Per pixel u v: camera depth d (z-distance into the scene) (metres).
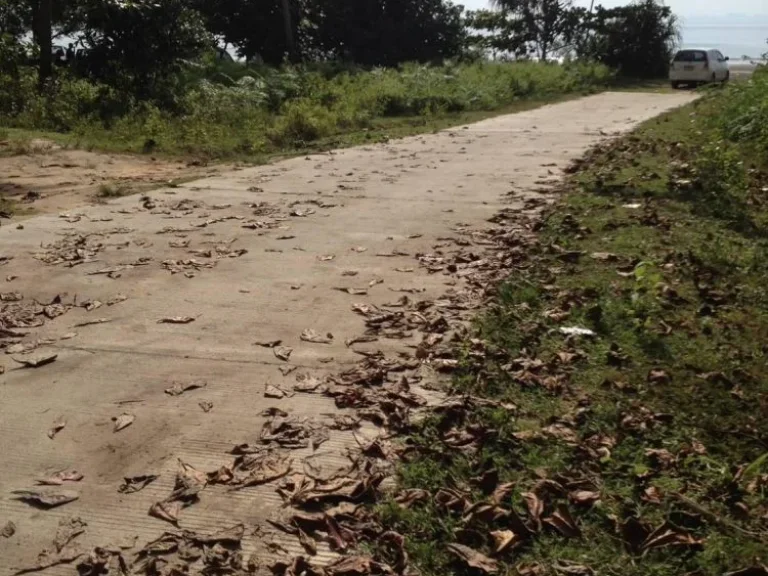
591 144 12.74
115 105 16.48
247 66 24.20
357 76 23.80
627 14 37.81
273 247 6.58
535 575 2.74
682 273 5.73
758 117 11.77
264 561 2.84
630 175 9.41
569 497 3.14
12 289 5.55
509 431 3.60
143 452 3.52
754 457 3.47
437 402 3.89
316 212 7.86
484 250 6.41
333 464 3.42
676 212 7.56
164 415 3.83
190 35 18.80
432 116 18.67
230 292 5.49
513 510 3.05
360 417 3.78
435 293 5.41
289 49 32.38
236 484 3.29
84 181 9.94
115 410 3.88
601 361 4.32
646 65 37.97
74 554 2.88
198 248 6.56
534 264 5.98
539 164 10.68
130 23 17.86
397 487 3.24
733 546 2.88
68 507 3.14
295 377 4.20
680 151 11.12
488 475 3.25
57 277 5.81
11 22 19.42
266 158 11.83
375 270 5.94
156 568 2.80
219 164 11.52
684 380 4.12
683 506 3.10
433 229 7.10
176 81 18.48
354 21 35.84
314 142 13.84
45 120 14.97
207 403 3.94
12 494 3.22
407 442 3.56
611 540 2.92
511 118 17.94
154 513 3.10
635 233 6.78
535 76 26.81
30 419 3.79
